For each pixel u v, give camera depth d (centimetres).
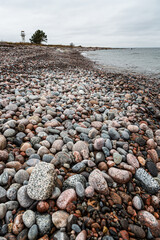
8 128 268
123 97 555
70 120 355
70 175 205
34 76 736
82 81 756
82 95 541
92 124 336
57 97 496
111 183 198
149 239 151
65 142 267
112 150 248
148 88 733
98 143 247
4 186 171
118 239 142
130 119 374
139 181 205
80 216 156
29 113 362
